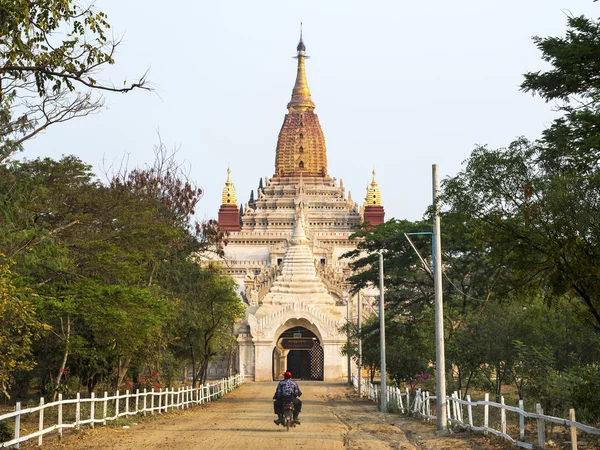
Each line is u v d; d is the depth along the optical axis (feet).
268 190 608.19
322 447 94.48
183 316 194.70
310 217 584.40
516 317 168.96
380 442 102.22
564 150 99.30
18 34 81.76
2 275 96.02
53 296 128.06
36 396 218.79
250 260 550.36
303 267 390.63
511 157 102.58
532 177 101.86
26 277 122.52
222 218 620.49
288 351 416.46
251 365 357.00
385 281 224.94
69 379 176.96
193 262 213.46
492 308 173.37
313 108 645.51
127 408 135.85
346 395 249.14
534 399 139.85
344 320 373.40
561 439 102.32
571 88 100.37
